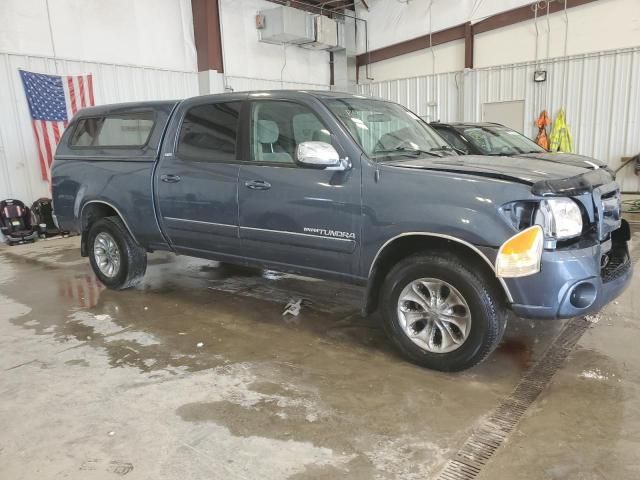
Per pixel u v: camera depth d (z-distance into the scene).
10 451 2.47
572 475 2.21
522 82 11.55
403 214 3.10
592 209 2.94
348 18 14.20
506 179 2.90
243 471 2.29
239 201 3.88
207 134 4.16
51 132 8.87
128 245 4.93
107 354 3.58
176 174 4.27
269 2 12.68
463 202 2.92
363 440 2.51
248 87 12.39
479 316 2.98
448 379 3.12
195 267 5.99
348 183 3.34
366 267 3.36
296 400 2.90
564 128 10.98
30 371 3.34
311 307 4.50
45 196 8.89
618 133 10.42
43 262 6.65
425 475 2.24
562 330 3.85
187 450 2.45
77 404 2.90
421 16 13.13
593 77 10.55
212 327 4.07
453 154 3.90
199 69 11.34
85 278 5.72
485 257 2.87
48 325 4.20
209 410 2.80
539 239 2.76
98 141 5.00
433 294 3.17
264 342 3.75
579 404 2.79
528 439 2.48
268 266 3.97
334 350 3.58
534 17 11.17
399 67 13.87
